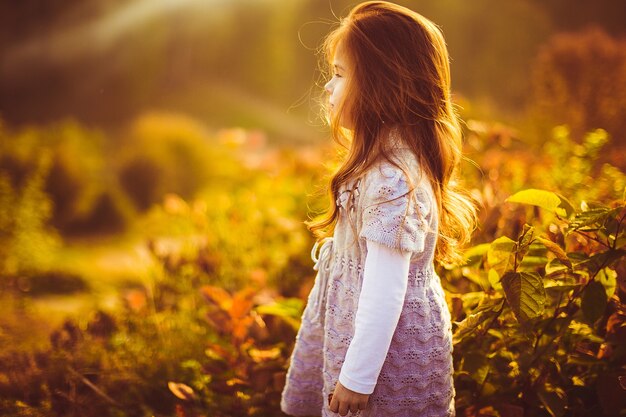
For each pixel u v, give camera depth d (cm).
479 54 1438
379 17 161
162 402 241
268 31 1623
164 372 254
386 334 146
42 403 233
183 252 327
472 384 203
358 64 159
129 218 805
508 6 1462
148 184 858
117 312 311
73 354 257
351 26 162
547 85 717
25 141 788
